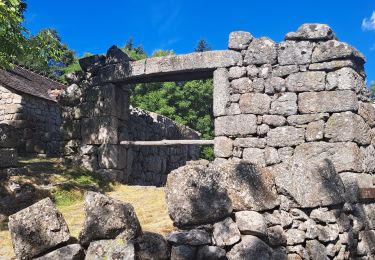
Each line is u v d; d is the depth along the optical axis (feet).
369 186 22.52
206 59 27.22
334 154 22.72
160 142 29.99
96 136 31.12
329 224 15.26
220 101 26.37
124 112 32.83
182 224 13.84
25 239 12.16
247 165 15.03
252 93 25.70
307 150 23.58
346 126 22.71
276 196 15.14
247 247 13.53
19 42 24.32
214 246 13.50
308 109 23.99
